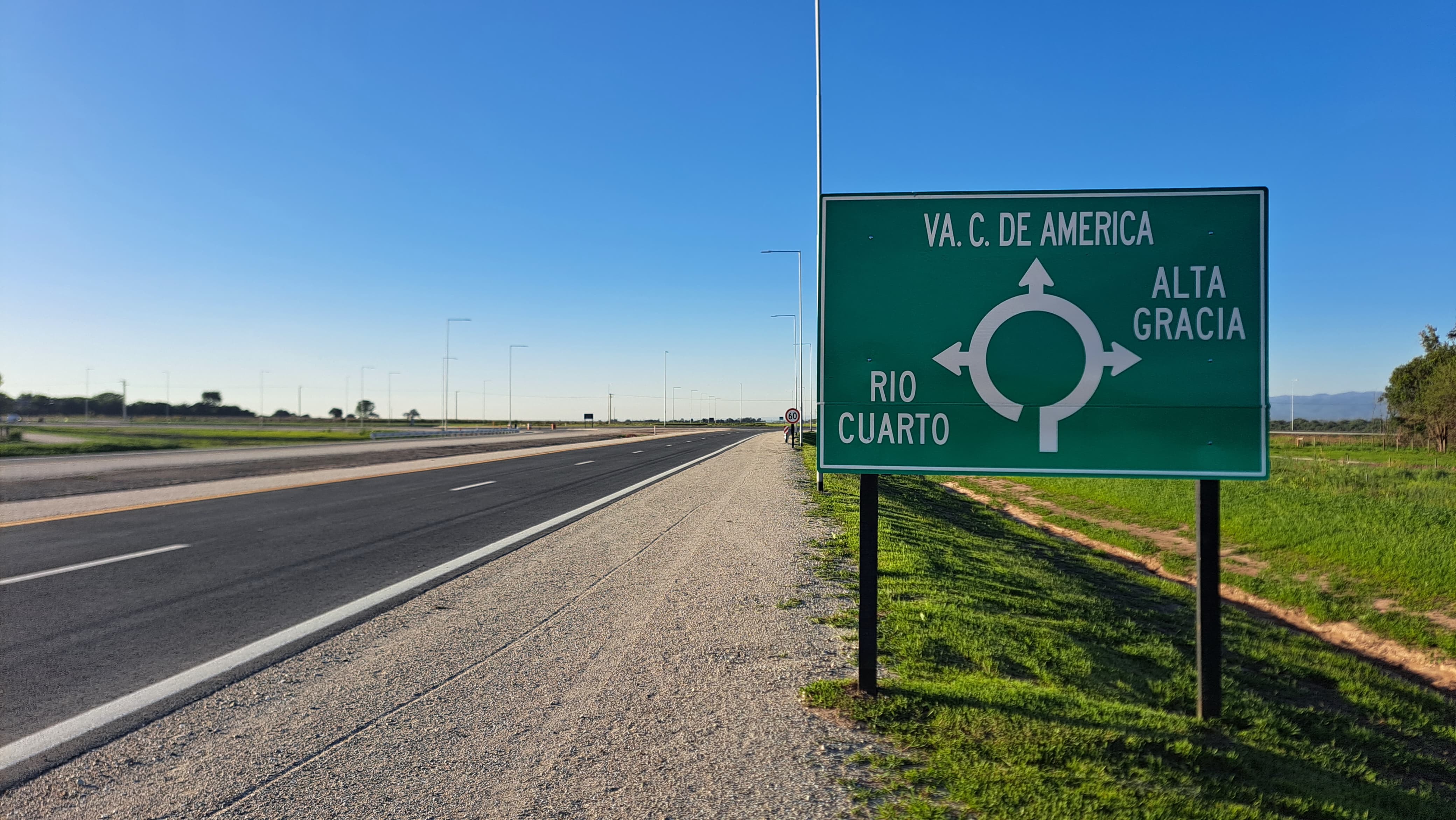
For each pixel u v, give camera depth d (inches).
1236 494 827.4
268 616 250.2
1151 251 181.0
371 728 160.1
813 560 356.2
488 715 167.6
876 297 188.2
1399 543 579.2
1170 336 179.6
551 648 217.0
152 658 204.8
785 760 145.2
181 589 287.9
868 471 186.1
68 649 212.8
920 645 223.5
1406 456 1572.3
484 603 270.4
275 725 161.3
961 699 177.3
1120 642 301.7
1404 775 213.9
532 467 1004.6
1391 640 446.9
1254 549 642.2
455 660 205.9
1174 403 179.2
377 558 353.7
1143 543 730.2
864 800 130.4
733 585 301.3
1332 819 144.8
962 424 184.5
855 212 189.6
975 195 186.7
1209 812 134.3
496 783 135.7
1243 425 177.2
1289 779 161.6
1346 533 622.8
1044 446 182.4
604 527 459.8
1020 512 991.0
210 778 136.9
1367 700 309.0
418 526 458.0
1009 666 221.8
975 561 429.7
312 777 137.6
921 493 895.7
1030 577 418.9
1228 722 198.4
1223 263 178.9
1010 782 136.9
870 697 175.6
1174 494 925.8
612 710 170.6
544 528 453.4
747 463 1147.3
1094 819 126.6
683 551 378.6
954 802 130.0
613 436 2795.3
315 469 913.5
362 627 238.4
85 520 466.9
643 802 129.2
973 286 185.9
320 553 366.3
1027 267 184.7
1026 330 183.9
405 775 138.6
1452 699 357.4
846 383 187.9
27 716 164.6
